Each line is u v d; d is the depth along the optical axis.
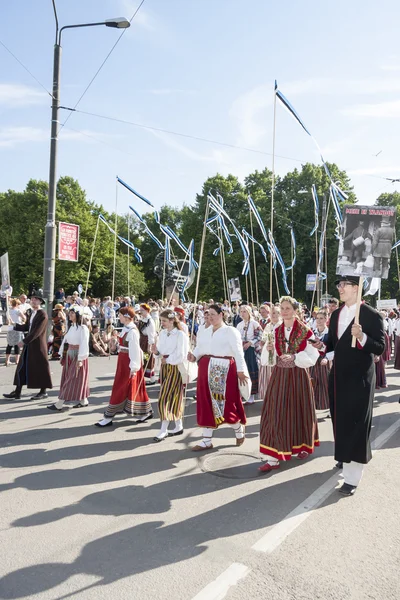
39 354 7.94
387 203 43.12
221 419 5.48
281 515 3.90
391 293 40.59
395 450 5.76
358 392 4.34
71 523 3.71
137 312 12.52
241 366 5.49
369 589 2.91
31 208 42.34
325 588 2.90
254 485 4.55
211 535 3.54
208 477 4.74
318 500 4.21
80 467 4.96
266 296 39.75
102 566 3.12
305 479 4.73
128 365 6.53
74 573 3.04
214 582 2.95
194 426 6.70
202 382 5.55
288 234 37.19
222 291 37.97
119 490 4.38
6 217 43.62
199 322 17.03
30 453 5.37
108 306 16.50
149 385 9.84
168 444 5.80
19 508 3.97
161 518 3.82
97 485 4.49
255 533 3.58
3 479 4.60
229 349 5.55
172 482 4.60
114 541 3.44
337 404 4.43
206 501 4.16
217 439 6.08
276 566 3.13
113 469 4.92
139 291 43.62
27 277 39.72
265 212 37.16
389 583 2.97
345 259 4.53
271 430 4.91
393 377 12.09
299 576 3.03
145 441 5.89
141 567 3.11
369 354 4.45
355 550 3.36
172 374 6.04
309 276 23.19
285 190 40.44
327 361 7.48
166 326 6.08
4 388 8.91
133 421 6.84
